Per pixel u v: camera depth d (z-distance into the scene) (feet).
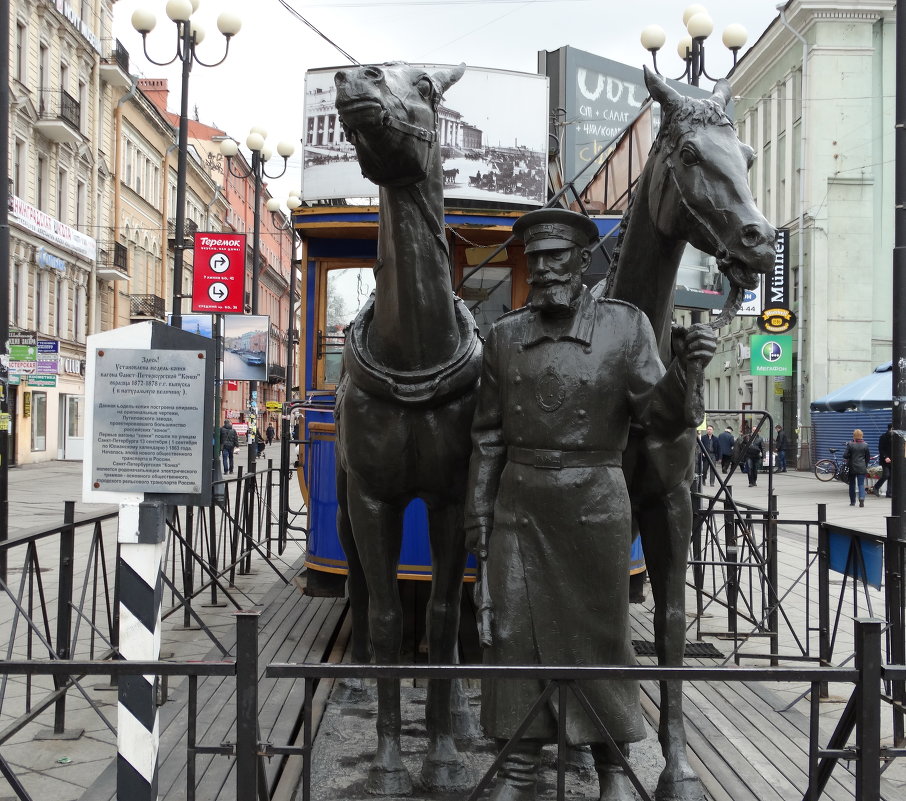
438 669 7.98
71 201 100.63
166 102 157.79
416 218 10.83
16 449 86.79
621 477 10.49
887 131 95.30
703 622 23.50
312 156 19.67
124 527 9.70
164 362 9.73
